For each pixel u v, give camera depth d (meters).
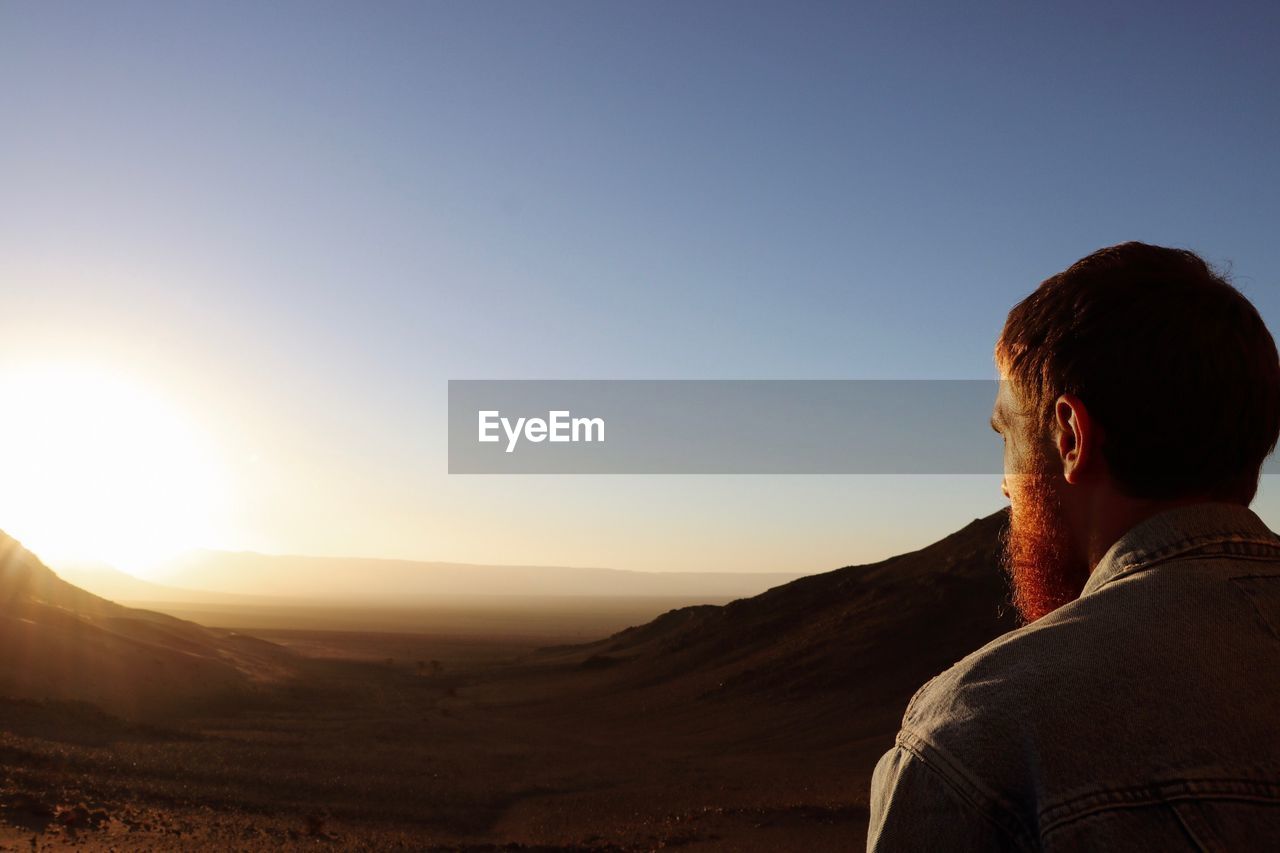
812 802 21.77
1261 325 0.99
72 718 35.16
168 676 48.84
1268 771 0.76
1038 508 1.08
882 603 56.59
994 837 0.81
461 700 61.41
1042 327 1.06
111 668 46.16
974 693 0.89
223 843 16.41
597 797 26.72
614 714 50.69
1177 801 0.75
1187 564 0.90
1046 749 0.80
